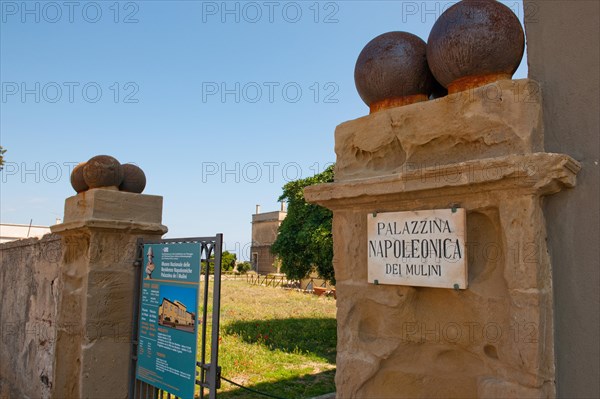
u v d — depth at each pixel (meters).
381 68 2.38
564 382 1.87
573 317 1.86
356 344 2.39
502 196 1.92
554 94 2.03
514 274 1.86
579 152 1.92
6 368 6.07
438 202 2.13
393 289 2.26
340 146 2.59
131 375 3.95
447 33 2.10
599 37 1.92
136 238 4.12
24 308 5.61
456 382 2.06
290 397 6.33
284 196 16.88
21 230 26.22
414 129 2.24
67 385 4.10
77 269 4.20
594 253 1.83
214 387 3.13
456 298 2.07
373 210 2.38
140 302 3.97
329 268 14.84
